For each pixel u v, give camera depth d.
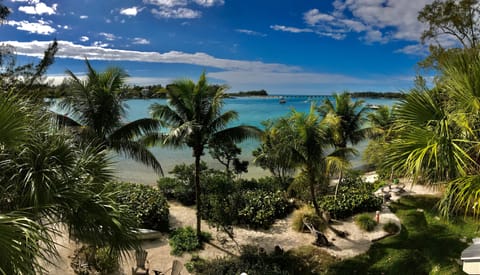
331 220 14.55
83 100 10.61
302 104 94.06
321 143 12.53
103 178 5.41
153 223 13.14
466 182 4.38
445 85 5.15
